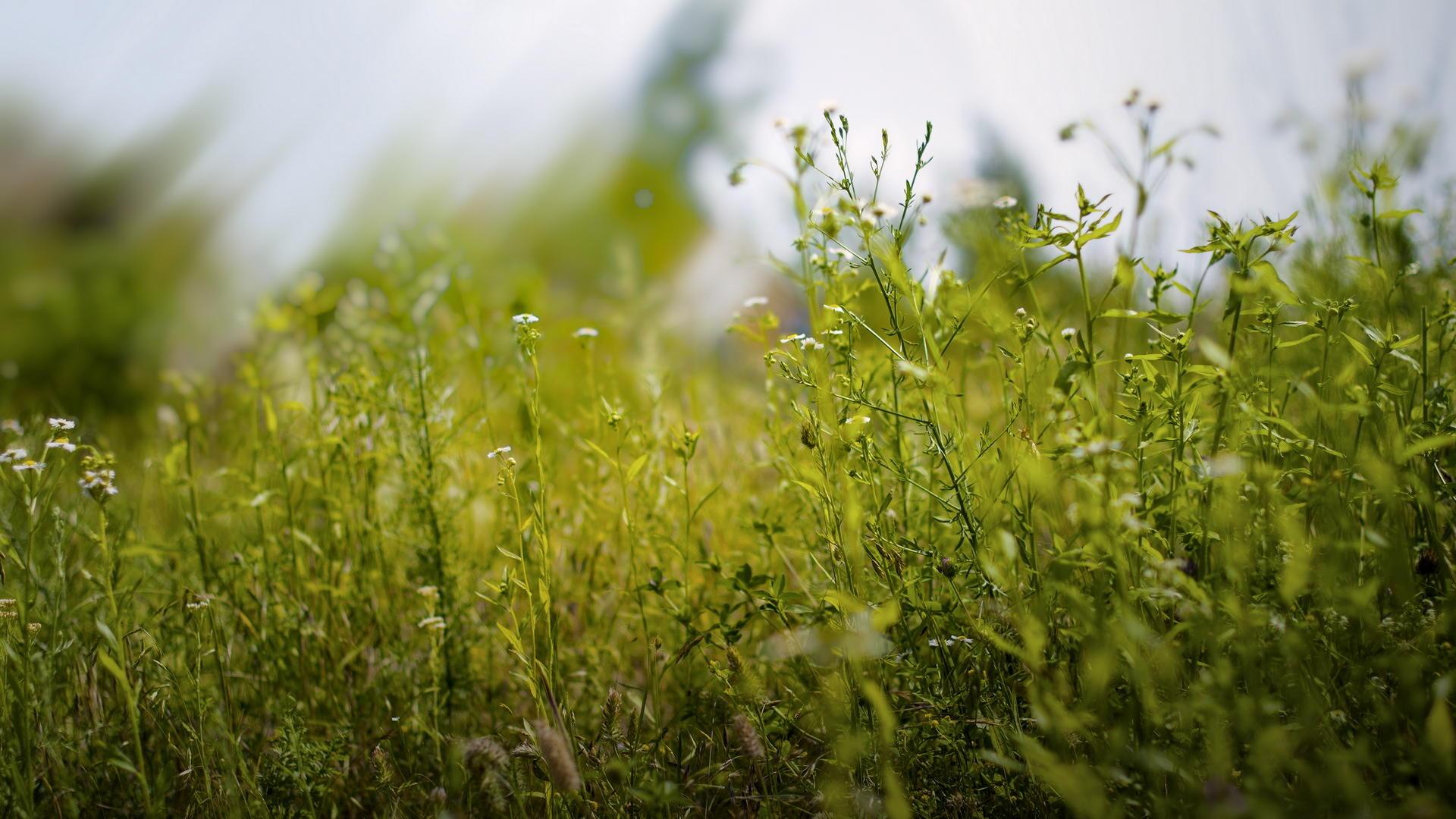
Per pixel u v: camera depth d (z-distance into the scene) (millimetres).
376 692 1126
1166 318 946
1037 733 958
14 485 1030
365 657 1177
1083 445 896
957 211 1240
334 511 1218
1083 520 910
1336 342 1031
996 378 1188
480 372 1353
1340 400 994
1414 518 1000
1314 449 971
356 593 1200
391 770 1018
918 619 1018
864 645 913
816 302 1144
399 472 1247
